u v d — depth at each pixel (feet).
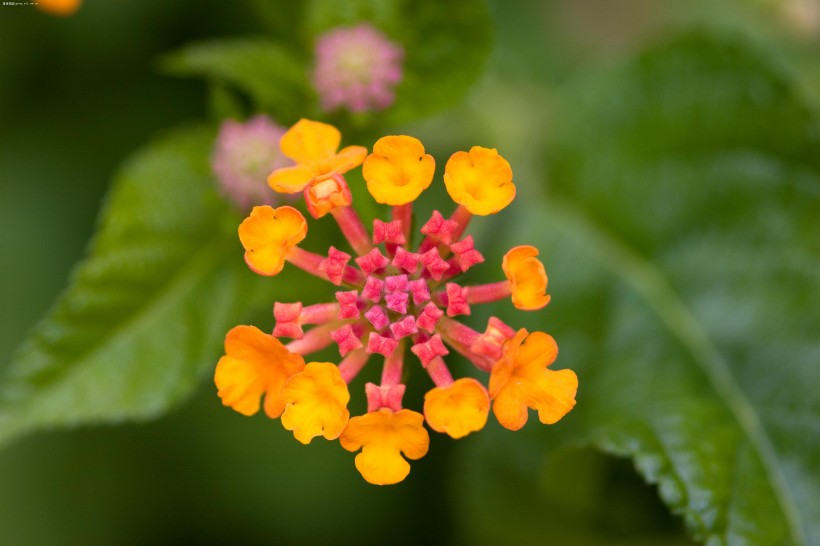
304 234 0.69
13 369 0.79
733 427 0.81
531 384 0.69
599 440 0.79
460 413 0.68
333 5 0.82
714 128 0.87
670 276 0.87
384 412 0.68
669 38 0.87
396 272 0.72
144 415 0.80
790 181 0.86
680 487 0.78
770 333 0.85
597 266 0.88
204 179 0.82
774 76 0.85
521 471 0.85
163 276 0.81
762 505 0.78
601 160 0.89
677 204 0.88
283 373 0.70
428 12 0.81
